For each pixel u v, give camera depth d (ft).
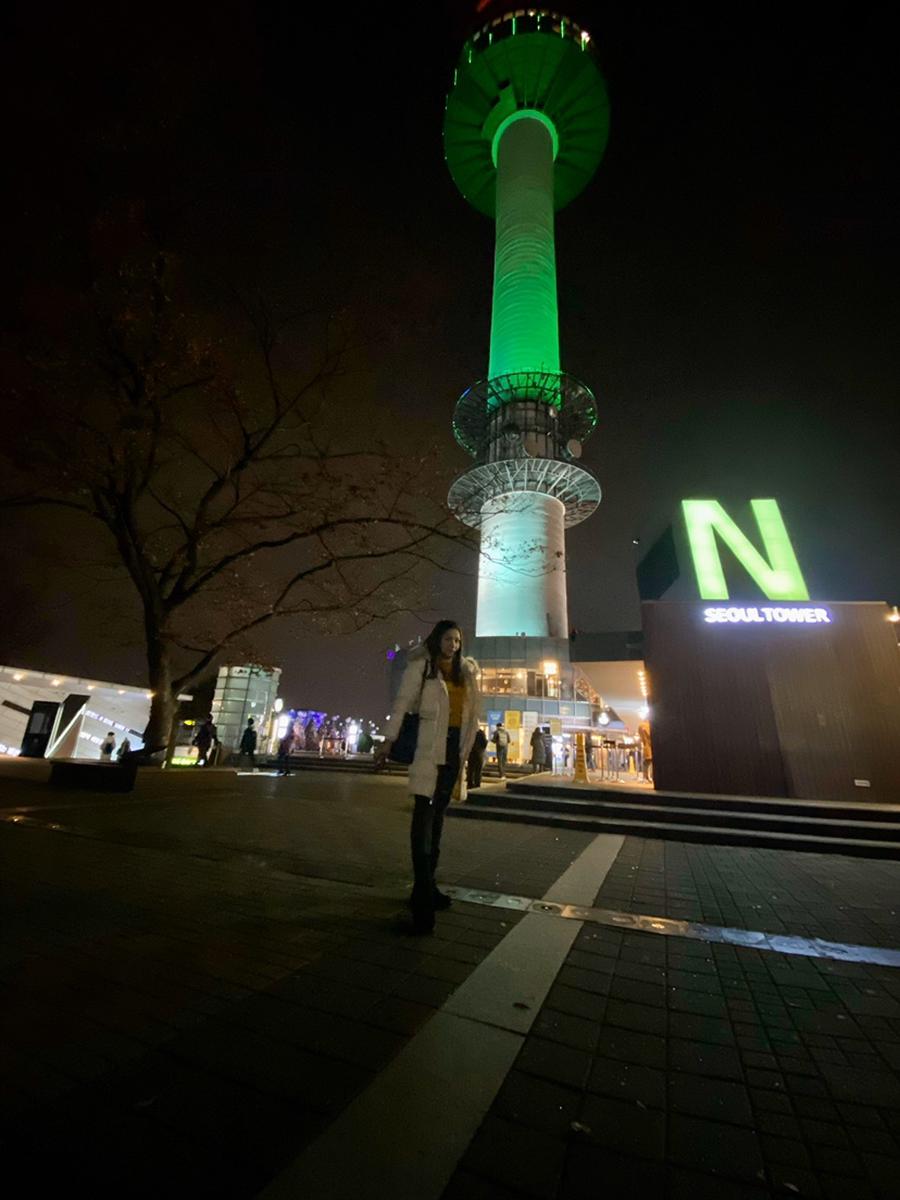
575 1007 8.55
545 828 26.71
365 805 33.78
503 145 156.87
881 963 10.67
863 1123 6.06
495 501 124.47
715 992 9.29
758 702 32.45
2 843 18.08
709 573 37.19
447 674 13.39
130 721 99.04
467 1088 6.32
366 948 10.50
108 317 32.91
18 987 8.38
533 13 163.02
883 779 30.07
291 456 38.32
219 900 13.10
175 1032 7.34
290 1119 5.67
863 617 33.30
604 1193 4.91
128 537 36.91
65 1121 5.52
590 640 47.24
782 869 19.24
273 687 96.27
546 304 134.82
